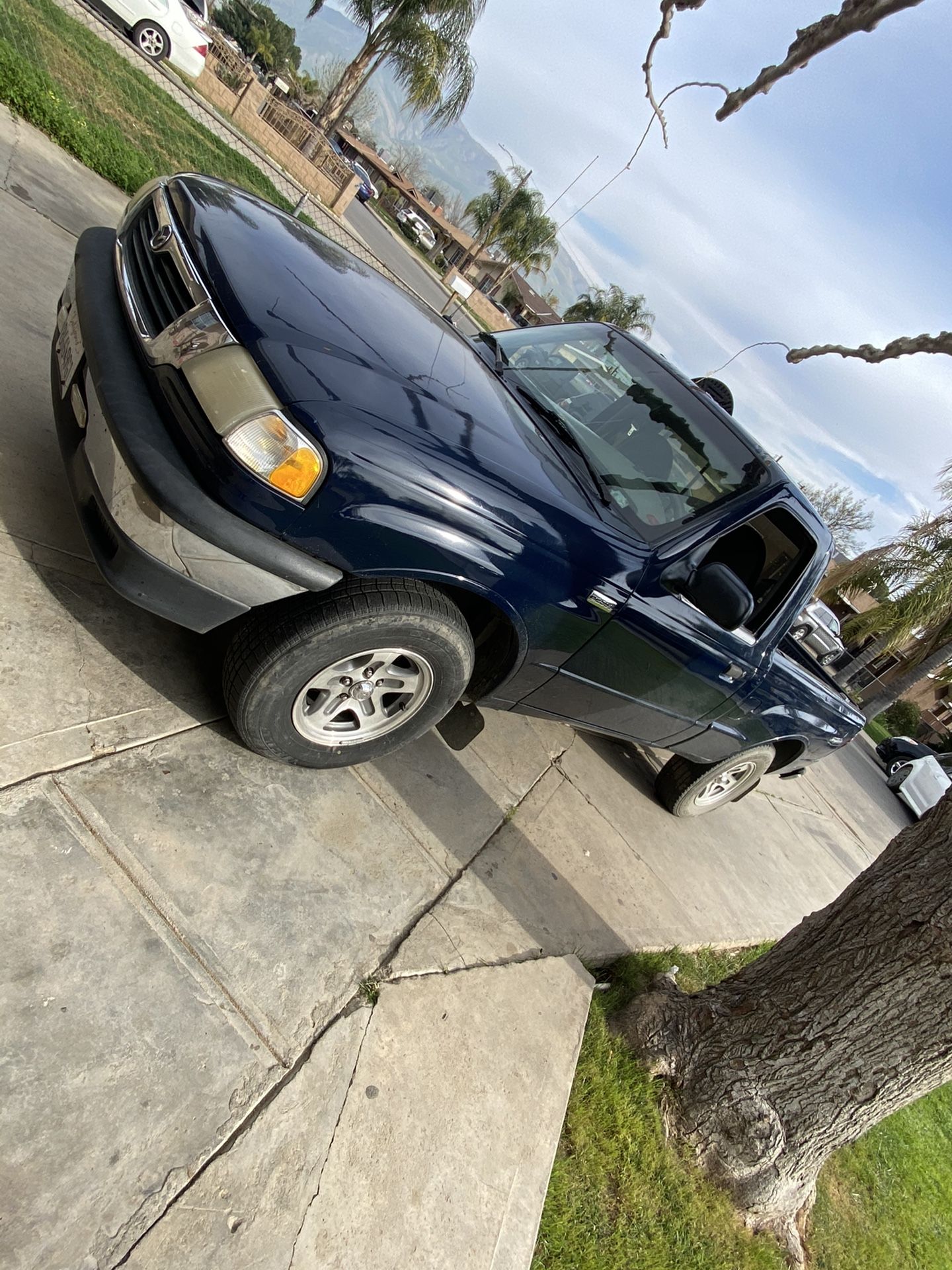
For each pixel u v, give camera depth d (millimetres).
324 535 1923
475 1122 2061
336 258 2744
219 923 1946
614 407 3215
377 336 2289
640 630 2756
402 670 2387
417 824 2795
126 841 1918
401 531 1986
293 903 2148
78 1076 1513
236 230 2309
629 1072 2674
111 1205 1409
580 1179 2260
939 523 13805
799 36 823
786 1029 2541
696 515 2846
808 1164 2578
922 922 2307
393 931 2342
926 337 1037
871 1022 2361
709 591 2564
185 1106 1608
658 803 4660
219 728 2404
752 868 5113
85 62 8312
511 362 3398
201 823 2111
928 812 2580
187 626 2068
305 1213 1624
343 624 2055
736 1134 2572
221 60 17031
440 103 22484
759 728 3943
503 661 2617
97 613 2391
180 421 1833
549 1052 2426
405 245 40000
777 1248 2645
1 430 2730
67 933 1678
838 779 11227
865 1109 2430
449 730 2781
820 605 6895
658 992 2953
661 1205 2408
